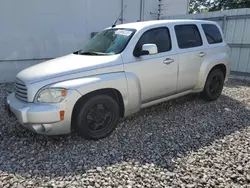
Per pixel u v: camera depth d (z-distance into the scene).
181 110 4.71
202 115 4.46
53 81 3.09
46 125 3.02
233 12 7.95
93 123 3.42
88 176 2.57
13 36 7.34
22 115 3.03
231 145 3.29
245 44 7.77
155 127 3.91
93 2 8.65
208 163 2.83
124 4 9.55
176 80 4.33
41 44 7.88
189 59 4.47
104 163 2.84
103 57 3.61
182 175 2.60
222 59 5.12
